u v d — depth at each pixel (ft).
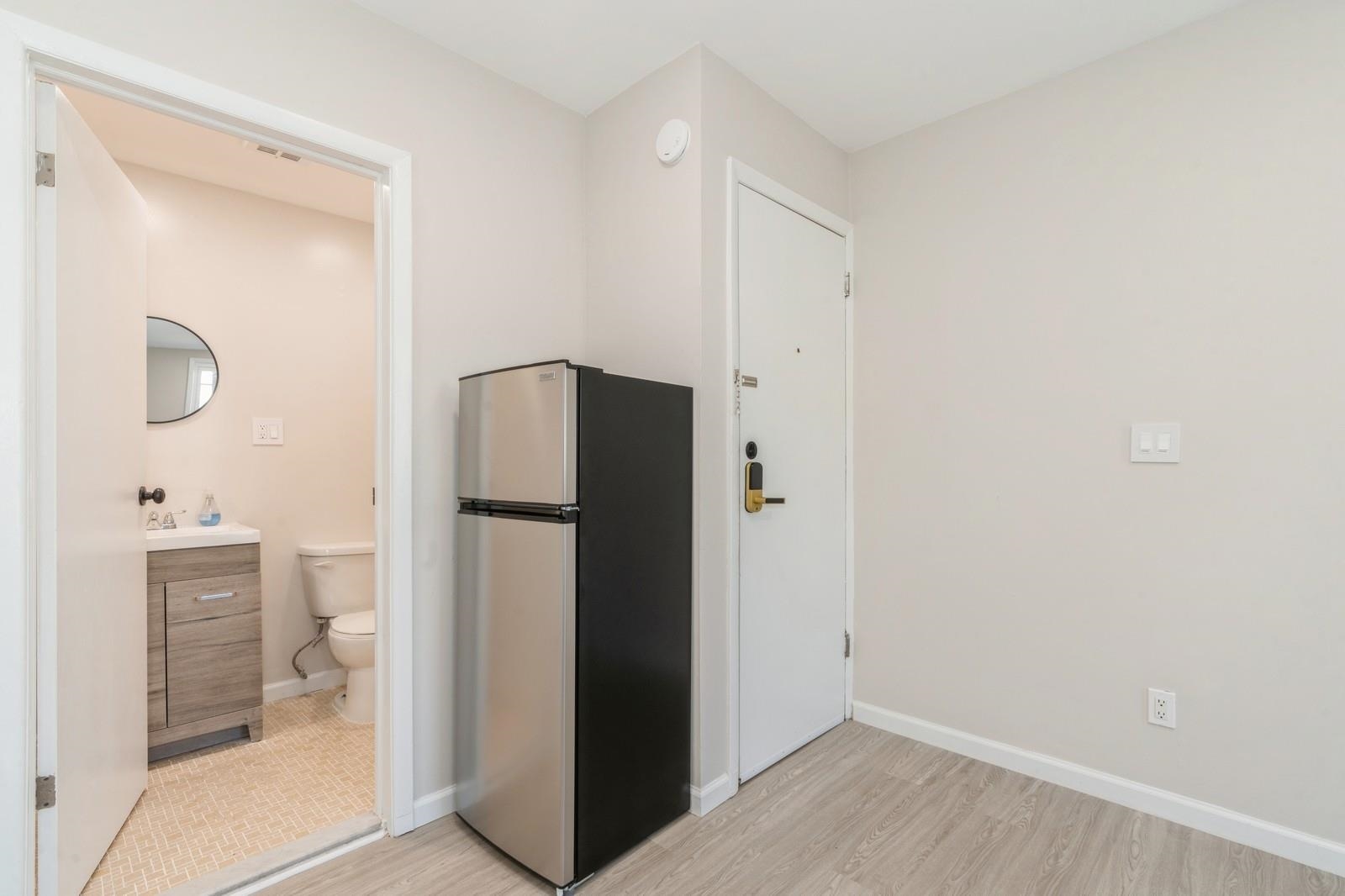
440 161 6.50
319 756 7.72
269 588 9.68
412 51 6.30
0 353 4.23
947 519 7.94
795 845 5.89
